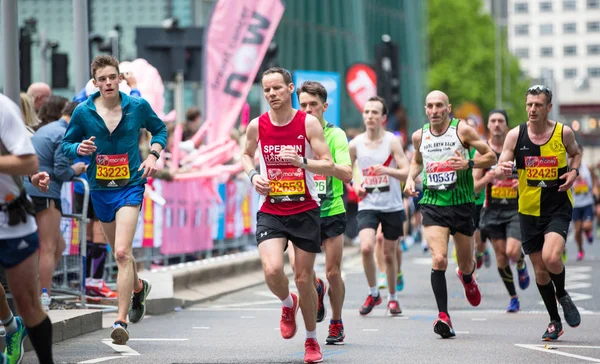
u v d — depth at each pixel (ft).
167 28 130.93
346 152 63.41
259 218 54.03
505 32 590.55
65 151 60.03
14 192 41.57
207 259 111.96
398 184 81.46
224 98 125.18
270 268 52.60
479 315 81.30
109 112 60.08
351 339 65.67
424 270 129.18
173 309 84.84
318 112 63.93
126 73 84.17
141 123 61.05
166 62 131.23
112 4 229.45
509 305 84.79
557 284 64.03
